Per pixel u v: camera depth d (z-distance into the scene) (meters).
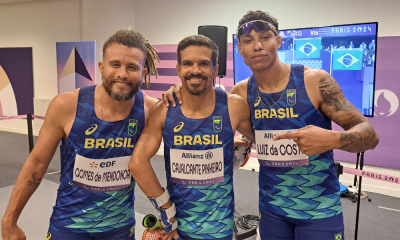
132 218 1.57
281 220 1.55
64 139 1.46
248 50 1.41
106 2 5.59
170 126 1.37
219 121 1.37
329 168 1.49
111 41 1.30
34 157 1.40
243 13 4.70
